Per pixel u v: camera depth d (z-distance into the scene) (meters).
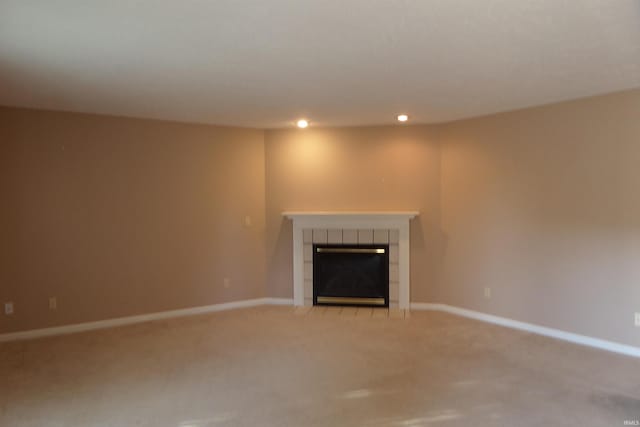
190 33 2.47
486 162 4.91
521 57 2.93
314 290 5.63
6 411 2.91
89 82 3.49
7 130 4.37
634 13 2.23
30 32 2.45
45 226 4.55
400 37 2.56
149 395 3.14
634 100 3.78
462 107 4.48
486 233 4.95
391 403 3.00
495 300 4.89
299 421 2.77
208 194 5.41
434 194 5.37
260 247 5.76
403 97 4.04
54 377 3.47
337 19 2.30
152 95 3.93
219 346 4.19
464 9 2.18
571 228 4.24
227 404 3.00
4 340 4.37
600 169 4.02
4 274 4.38
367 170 5.51
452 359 3.80
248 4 2.11
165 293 5.18
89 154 4.74
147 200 5.06
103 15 2.23
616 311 3.95
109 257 4.87
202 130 5.35
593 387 3.23
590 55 2.89
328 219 5.53
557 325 4.37
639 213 3.79
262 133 5.72
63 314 4.64
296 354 3.96
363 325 4.82
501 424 2.71
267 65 3.07
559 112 4.28
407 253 5.40
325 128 5.59
